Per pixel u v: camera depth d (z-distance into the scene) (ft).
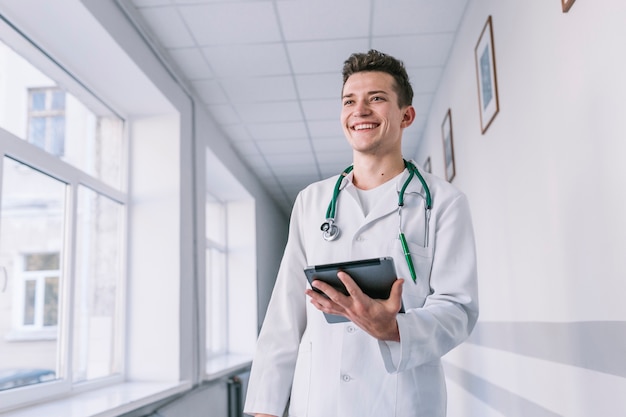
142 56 9.70
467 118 10.02
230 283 19.97
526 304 6.97
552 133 5.83
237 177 17.65
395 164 4.15
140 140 11.69
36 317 8.27
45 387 8.01
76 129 10.12
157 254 11.27
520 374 7.28
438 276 3.76
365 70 4.04
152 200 11.46
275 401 4.02
